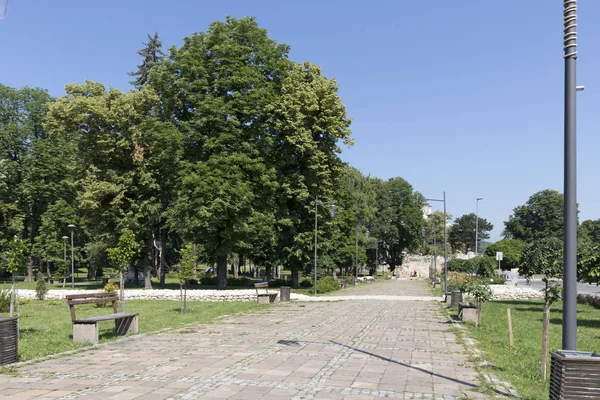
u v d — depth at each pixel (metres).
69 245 49.25
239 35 35.44
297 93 36.59
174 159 33.22
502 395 7.44
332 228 40.94
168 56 35.72
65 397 7.05
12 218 46.78
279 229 37.47
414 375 8.80
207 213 30.58
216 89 33.69
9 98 48.91
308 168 37.75
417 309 22.92
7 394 7.21
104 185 33.91
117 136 35.41
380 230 76.25
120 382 7.98
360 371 9.05
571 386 5.87
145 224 35.34
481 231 109.00
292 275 40.47
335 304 25.41
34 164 47.56
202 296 27.17
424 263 80.81
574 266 6.25
